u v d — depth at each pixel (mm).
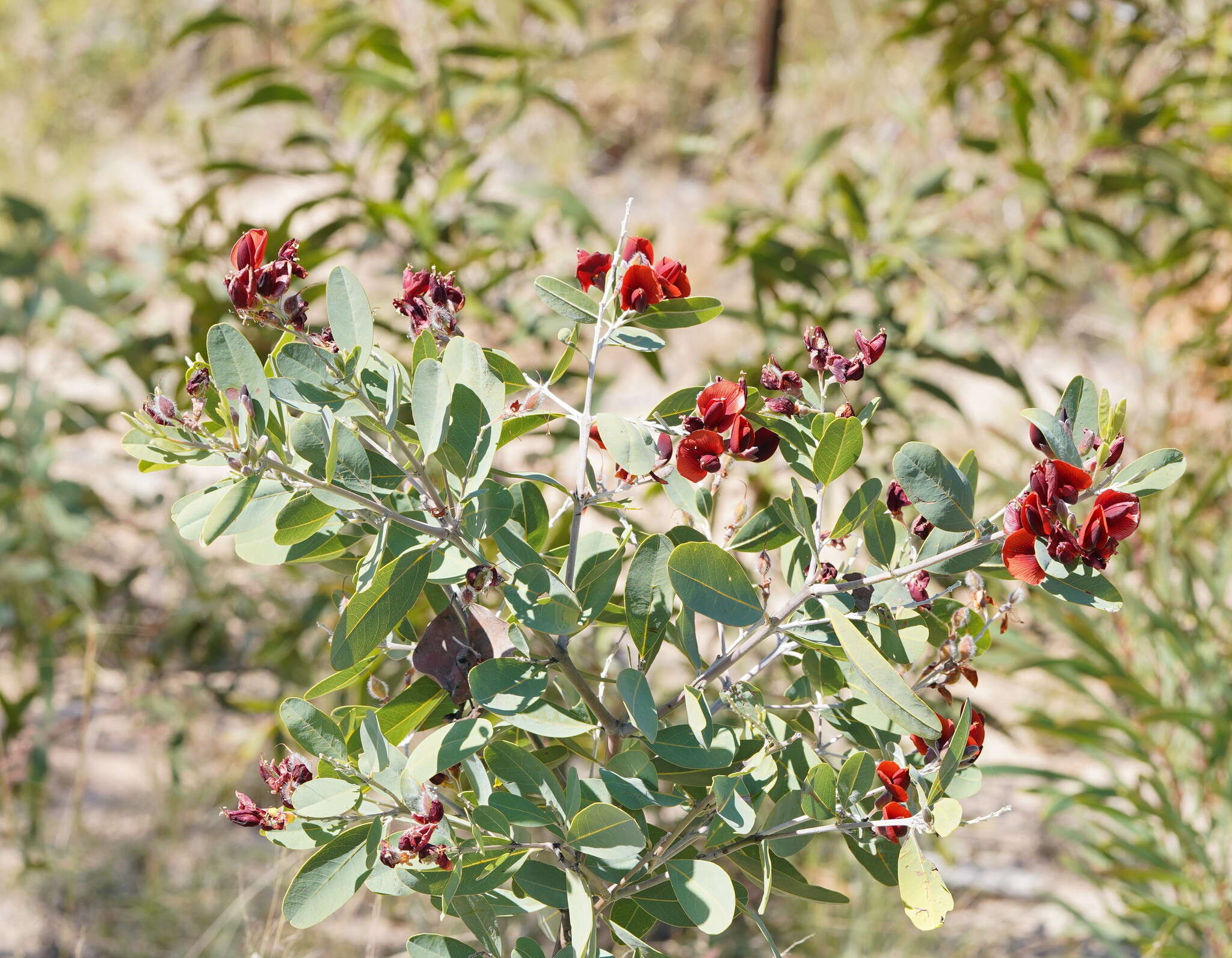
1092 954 2840
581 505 1673
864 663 1607
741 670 2494
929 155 3809
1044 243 3139
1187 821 2441
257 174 2859
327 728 1646
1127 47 3533
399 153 3371
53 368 3768
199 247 2834
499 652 1645
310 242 2773
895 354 2816
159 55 7965
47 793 2891
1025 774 2422
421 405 1621
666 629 1695
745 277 5570
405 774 1635
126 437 1610
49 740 3051
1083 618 2754
